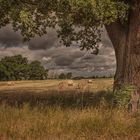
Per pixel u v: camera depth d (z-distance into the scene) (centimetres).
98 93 2166
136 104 1630
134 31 1648
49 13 1506
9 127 1198
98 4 1392
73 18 1451
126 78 1673
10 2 1434
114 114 1355
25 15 1377
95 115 1318
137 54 1658
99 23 1566
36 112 1421
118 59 1725
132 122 1275
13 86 5234
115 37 1728
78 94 2205
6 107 1548
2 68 13612
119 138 1127
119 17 1580
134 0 1612
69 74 12331
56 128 1195
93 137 1138
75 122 1248
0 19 1661
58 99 1961
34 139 1107
